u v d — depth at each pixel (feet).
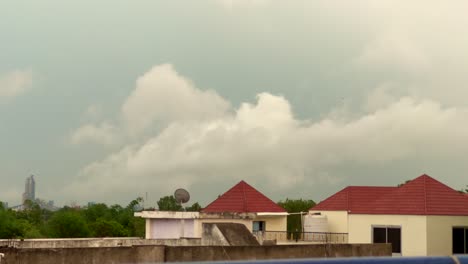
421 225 154.30
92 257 92.32
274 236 178.70
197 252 99.55
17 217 329.52
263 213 179.93
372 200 191.52
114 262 93.91
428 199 156.76
